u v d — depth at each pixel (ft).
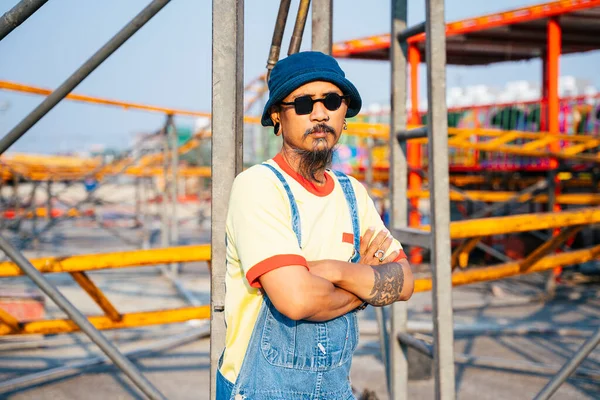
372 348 21.39
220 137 7.29
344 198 6.42
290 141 6.01
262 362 5.85
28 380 17.49
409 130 11.62
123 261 12.54
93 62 8.19
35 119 8.45
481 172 46.39
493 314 27.48
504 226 12.60
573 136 33.99
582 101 40.14
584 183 41.34
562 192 44.62
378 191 42.01
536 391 17.07
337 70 5.94
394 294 6.15
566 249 35.40
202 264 44.29
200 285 34.86
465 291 32.96
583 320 26.23
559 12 35.06
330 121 5.93
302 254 5.74
